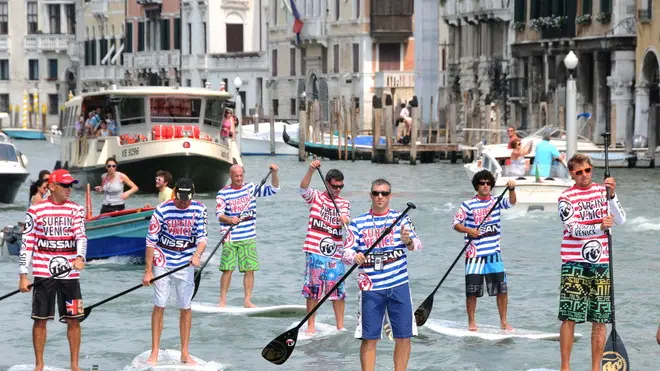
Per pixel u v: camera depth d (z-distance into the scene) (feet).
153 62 498.69
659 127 244.83
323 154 306.35
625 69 264.11
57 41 577.84
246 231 93.66
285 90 442.91
